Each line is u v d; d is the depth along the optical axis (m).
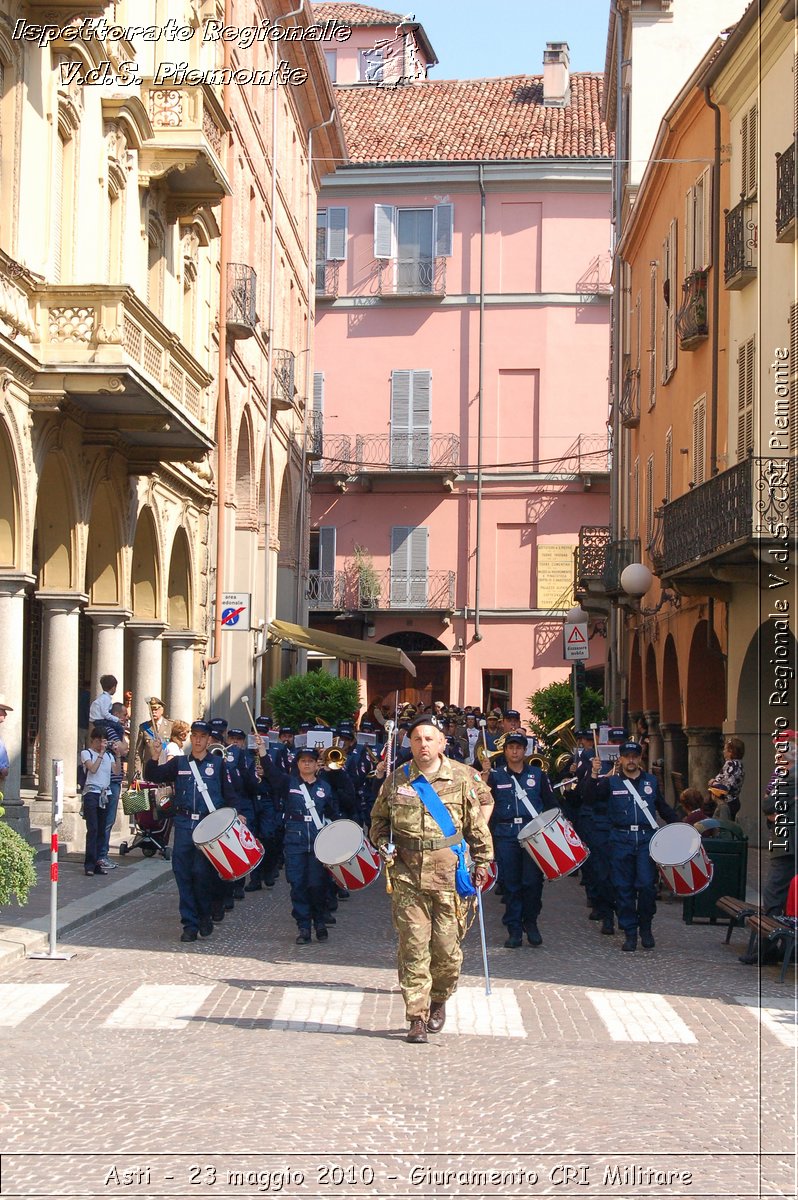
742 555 21.88
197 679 31.47
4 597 19.70
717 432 26.50
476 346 53.72
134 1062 9.67
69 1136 7.96
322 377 54.56
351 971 13.59
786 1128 8.56
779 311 22.08
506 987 13.01
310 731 20.64
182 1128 8.15
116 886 18.47
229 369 33.84
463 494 53.75
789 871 14.61
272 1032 10.79
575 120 55.25
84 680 30.80
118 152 23.69
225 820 14.88
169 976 12.91
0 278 18.78
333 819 15.50
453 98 57.62
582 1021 11.60
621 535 41.53
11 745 19.75
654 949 15.46
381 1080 9.39
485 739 27.70
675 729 32.50
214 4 30.44
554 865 14.91
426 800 10.71
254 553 37.56
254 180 36.66
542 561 53.09
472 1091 9.19
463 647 53.47
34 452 20.36
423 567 53.75
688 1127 8.54
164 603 27.86
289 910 17.92
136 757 23.84
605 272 53.19
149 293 26.75
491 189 53.59
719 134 26.42
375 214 53.84
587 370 53.22
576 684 27.84
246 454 37.19
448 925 10.73
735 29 23.77
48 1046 10.09
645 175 33.66
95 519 24.78
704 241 27.83
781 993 13.07
